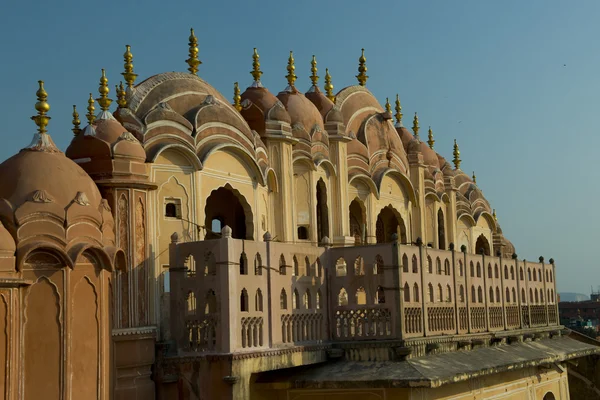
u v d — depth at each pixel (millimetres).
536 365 22328
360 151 23984
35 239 13359
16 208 13336
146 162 16266
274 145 20203
